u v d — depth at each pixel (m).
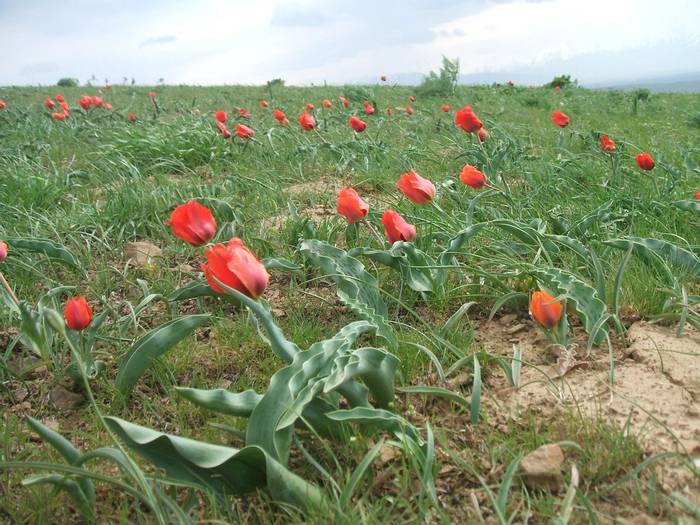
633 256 1.22
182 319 0.92
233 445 0.80
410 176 1.29
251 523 0.67
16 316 1.19
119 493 0.73
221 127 2.62
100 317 0.98
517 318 1.09
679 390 0.83
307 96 6.40
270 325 0.75
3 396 0.98
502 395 0.87
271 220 1.74
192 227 0.96
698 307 1.08
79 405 0.94
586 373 0.90
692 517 0.62
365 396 0.77
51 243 1.32
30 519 0.70
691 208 1.37
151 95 4.53
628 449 0.70
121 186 2.03
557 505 0.65
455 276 1.22
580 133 2.87
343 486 0.68
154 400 0.93
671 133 3.49
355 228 1.30
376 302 1.08
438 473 0.72
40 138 3.50
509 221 1.23
